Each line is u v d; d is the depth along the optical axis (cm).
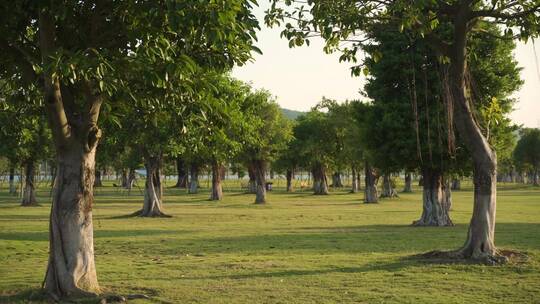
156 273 1381
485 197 1508
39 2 917
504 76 2706
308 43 1424
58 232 1076
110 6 1022
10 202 5422
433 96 2673
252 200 6044
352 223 3080
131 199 6053
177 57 973
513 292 1116
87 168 1096
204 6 837
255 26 888
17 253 1811
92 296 1055
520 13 1439
